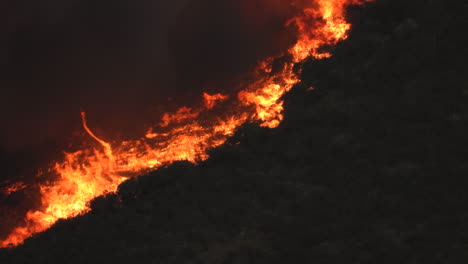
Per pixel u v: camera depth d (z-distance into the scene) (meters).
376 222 32.25
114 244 38.78
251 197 42.41
